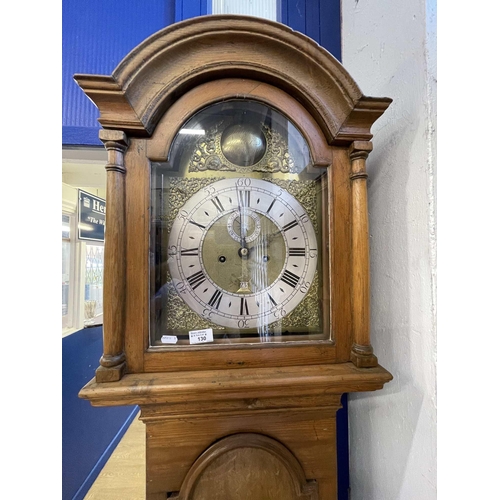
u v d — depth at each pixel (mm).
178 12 830
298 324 575
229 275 568
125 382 471
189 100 527
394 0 635
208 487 536
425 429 529
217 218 571
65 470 1432
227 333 557
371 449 716
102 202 2107
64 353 1510
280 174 591
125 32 835
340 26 880
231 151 582
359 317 533
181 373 505
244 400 537
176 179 563
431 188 530
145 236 513
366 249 537
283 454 547
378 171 706
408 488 573
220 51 515
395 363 629
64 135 811
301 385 494
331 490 568
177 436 539
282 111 546
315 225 590
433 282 520
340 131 533
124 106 490
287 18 868
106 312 482
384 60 673
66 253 1750
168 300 546
